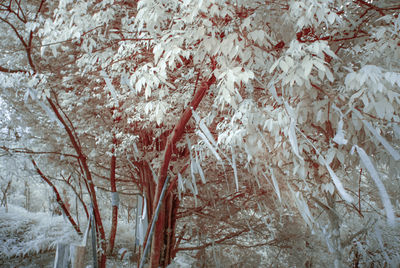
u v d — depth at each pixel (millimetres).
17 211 8094
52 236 6512
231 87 2254
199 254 6293
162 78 2613
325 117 2627
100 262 4852
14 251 5734
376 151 2893
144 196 5441
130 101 4293
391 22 2562
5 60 4156
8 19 4238
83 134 5598
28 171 5586
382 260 5031
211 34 2646
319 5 2004
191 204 6602
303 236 5805
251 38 2523
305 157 3256
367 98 2113
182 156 4992
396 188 3953
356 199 4695
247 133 2779
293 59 2227
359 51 2836
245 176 4746
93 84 4879
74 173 6242
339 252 4242
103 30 3949
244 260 6250
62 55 4559
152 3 2482
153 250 4148
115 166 6617
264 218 5715
